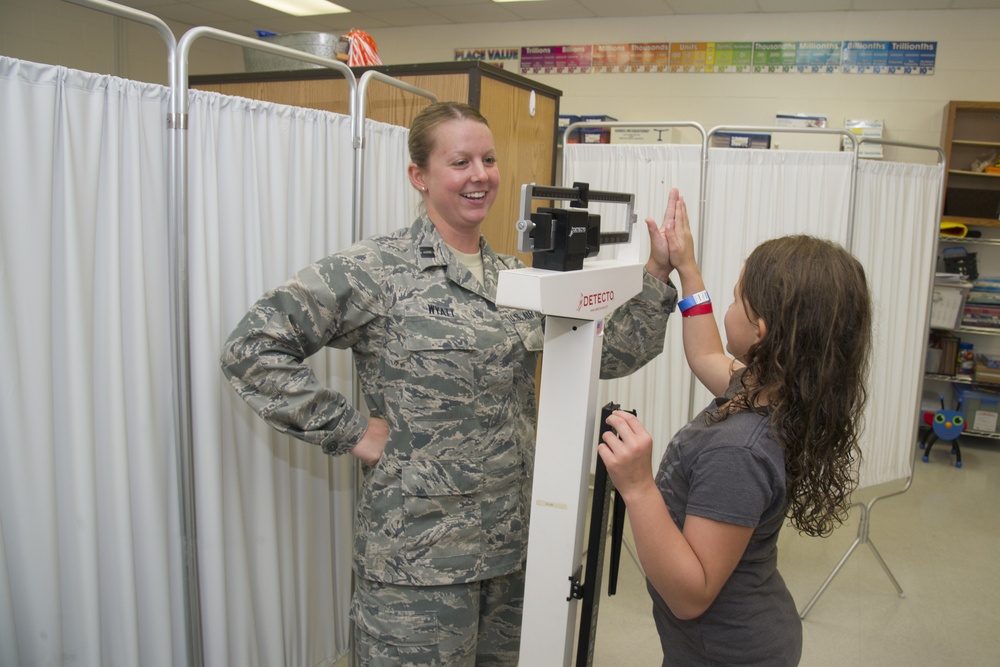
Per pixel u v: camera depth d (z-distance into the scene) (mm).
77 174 1298
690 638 1112
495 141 2348
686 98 5609
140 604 1510
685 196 2945
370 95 2379
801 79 5316
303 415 1350
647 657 2484
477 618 1459
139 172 1388
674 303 1515
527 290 925
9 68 1195
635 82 5738
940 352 5090
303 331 1342
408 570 1369
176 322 1448
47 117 1241
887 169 3025
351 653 1658
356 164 1844
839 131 2855
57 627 1336
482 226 2336
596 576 1161
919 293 3238
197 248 1519
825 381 991
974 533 3680
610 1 5262
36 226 1243
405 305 1380
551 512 1106
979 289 5078
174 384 1487
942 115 5082
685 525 1004
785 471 1017
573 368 1079
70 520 1359
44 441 1284
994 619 2844
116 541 1425
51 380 1290
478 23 6176
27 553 1298
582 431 1076
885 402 3227
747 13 5375
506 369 1418
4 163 1209
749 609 1071
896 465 3314
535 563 1123
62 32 5492
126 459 1417
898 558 3357
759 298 1026
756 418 1018
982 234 5156
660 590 992
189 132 1488
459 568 1384
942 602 2965
